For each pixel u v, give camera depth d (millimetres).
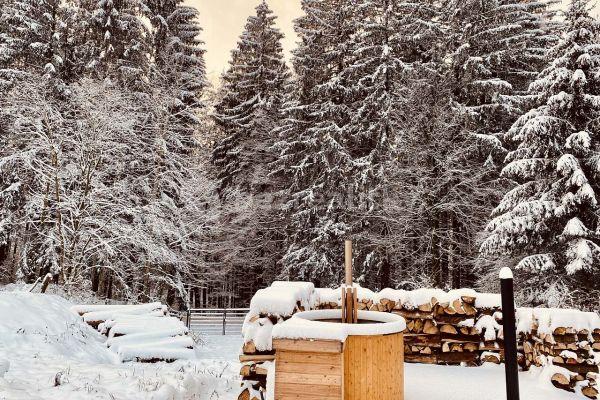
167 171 19031
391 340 4254
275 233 26703
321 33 22594
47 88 18594
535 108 15008
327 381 3660
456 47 18297
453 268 17438
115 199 16797
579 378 5141
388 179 18109
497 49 18094
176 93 21016
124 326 10617
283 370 3742
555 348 5262
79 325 10242
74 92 17750
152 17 21875
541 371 5562
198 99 23750
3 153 18219
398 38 19219
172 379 6746
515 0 19234
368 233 18859
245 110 28094
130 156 18609
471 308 6363
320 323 3873
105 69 20484
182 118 22125
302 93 23047
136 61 21078
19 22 19750
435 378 5531
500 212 16219
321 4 23359
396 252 19203
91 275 20250
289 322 3922
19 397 5191
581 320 5254
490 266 16656
